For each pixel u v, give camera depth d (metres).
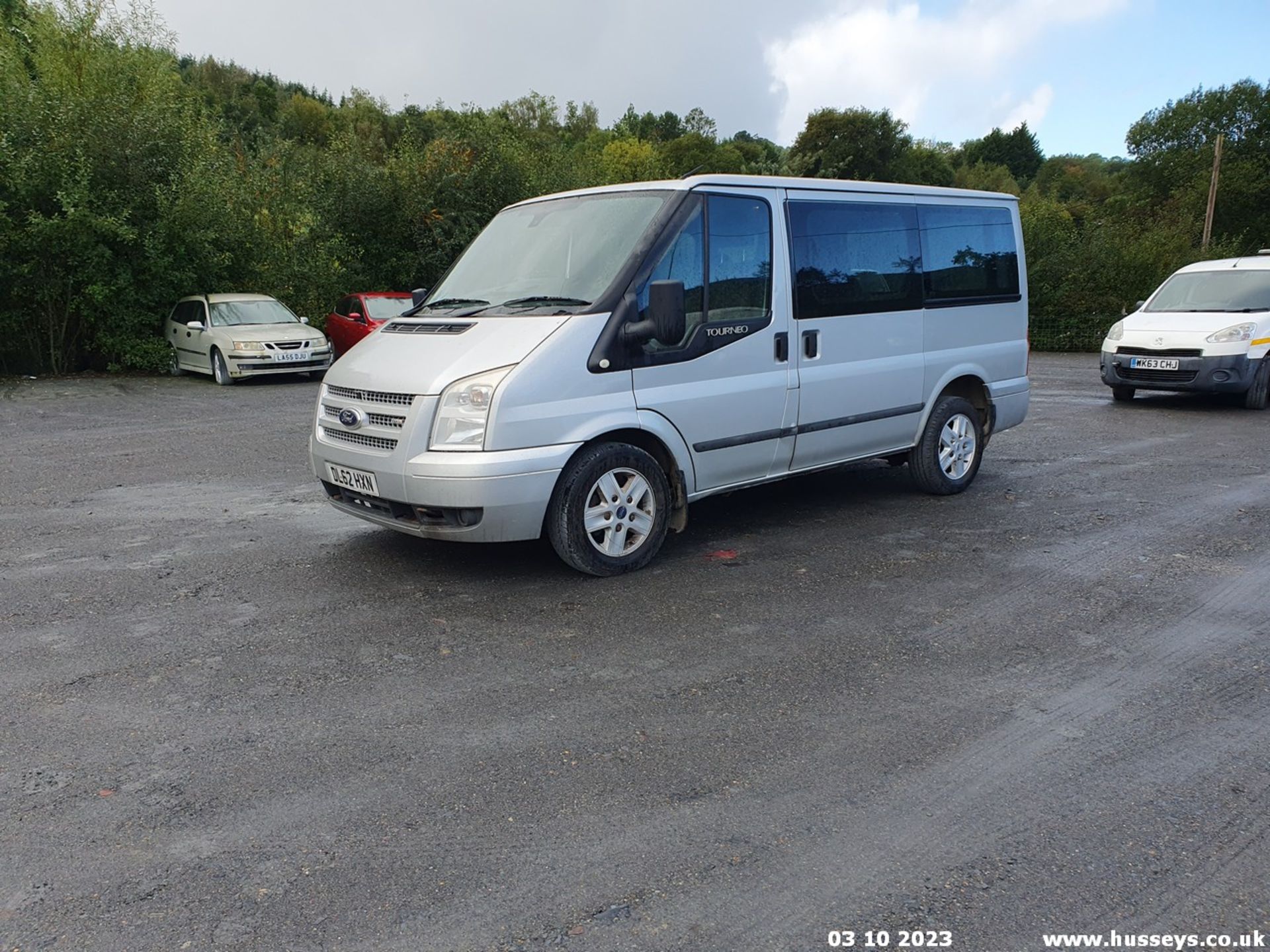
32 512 7.05
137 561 5.73
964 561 5.65
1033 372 17.98
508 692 3.87
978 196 7.31
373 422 5.10
